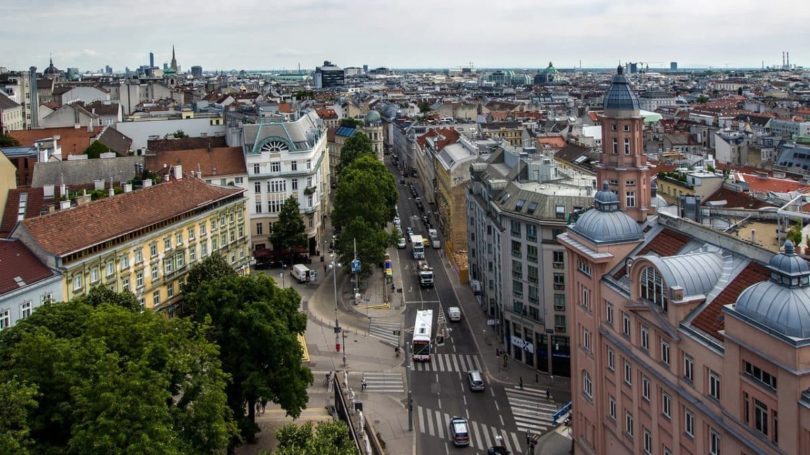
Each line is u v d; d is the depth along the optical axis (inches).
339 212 7844.5
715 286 3006.9
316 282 7504.9
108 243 4872.0
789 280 2432.3
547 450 4382.4
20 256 4372.5
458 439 4463.6
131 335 3346.5
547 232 5310.0
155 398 2933.1
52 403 3058.6
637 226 3732.8
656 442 3191.4
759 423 2534.5
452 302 7012.8
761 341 2454.5
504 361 5644.7
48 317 3472.0
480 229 6796.3
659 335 3129.9
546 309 5413.4
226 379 4050.2
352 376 5442.9
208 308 4185.5
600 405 3715.6
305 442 3297.2
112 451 2743.6
